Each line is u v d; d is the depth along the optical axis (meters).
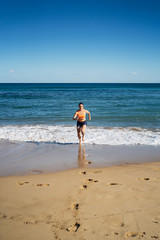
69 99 28.06
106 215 2.79
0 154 6.22
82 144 7.45
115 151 6.59
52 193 3.52
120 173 4.61
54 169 4.92
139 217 2.75
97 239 2.31
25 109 17.77
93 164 5.33
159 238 2.33
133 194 3.47
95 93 44.16
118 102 23.72
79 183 3.99
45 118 13.63
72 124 11.62
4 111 16.56
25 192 3.56
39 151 6.58
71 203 3.15
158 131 9.58
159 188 3.73
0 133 9.06
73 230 2.47
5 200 3.26
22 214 2.84
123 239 2.31
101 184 3.93
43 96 34.09
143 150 6.71
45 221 2.66
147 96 33.69
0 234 2.40
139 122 12.13
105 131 9.51
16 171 4.77
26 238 2.33
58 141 7.86
